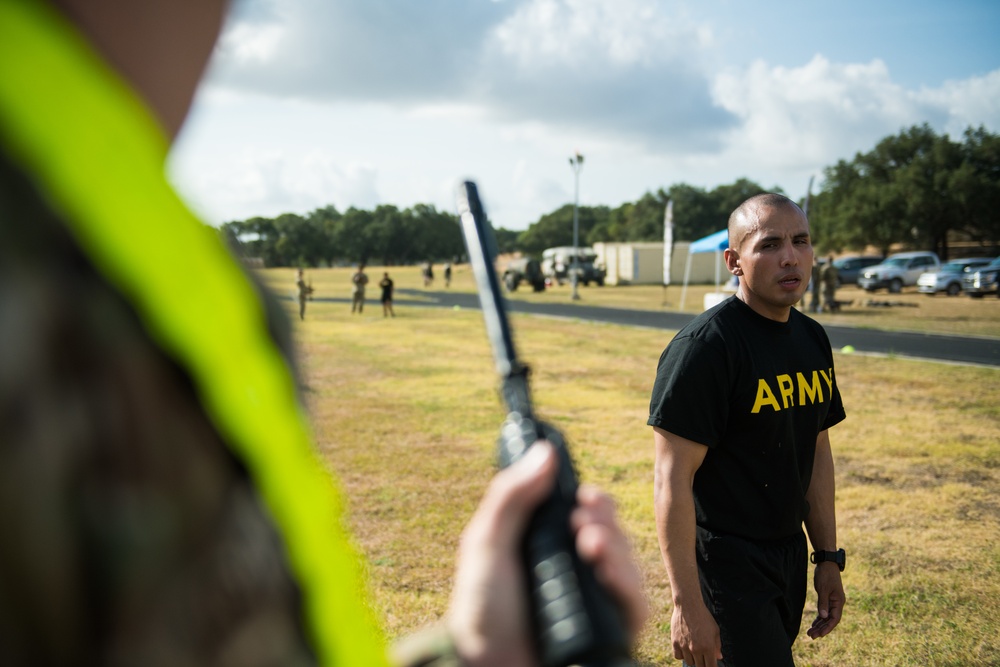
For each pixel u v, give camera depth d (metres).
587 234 129.50
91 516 0.29
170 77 0.36
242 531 0.35
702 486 2.85
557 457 0.55
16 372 0.27
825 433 3.12
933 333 19.94
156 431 0.32
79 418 0.29
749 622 2.77
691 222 104.38
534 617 0.49
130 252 0.32
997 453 8.33
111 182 0.32
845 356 15.49
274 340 0.43
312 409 0.47
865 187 64.44
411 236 111.31
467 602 0.51
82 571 0.29
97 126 0.32
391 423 9.97
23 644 0.28
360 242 109.94
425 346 18.50
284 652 0.36
